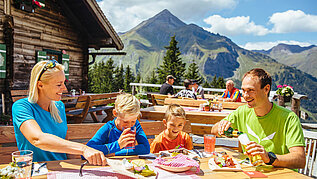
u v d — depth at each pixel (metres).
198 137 3.34
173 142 2.14
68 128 1.89
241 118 2.01
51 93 1.66
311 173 2.68
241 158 1.73
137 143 1.89
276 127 1.77
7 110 5.52
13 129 1.70
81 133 1.93
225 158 1.55
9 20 5.97
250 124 1.92
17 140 1.62
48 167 1.38
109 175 1.30
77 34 8.95
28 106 1.60
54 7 7.73
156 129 2.18
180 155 1.59
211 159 1.64
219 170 1.45
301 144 1.60
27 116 1.50
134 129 1.57
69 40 8.55
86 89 9.48
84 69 9.42
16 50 6.27
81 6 7.90
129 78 75.19
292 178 1.35
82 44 9.28
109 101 5.92
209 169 1.47
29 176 1.17
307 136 2.69
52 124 1.74
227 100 4.94
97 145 1.58
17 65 6.32
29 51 6.76
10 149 1.70
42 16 7.24
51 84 1.62
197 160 1.63
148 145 1.81
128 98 1.65
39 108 1.66
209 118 2.85
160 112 2.79
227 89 5.44
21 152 1.23
